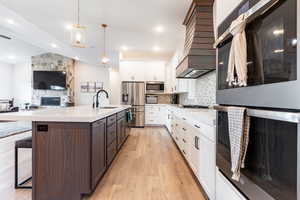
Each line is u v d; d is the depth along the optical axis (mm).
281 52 759
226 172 1293
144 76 6855
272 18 814
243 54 1002
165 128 6488
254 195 963
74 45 3082
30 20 3867
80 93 8648
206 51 2910
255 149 959
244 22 981
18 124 6281
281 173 771
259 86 904
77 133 1849
